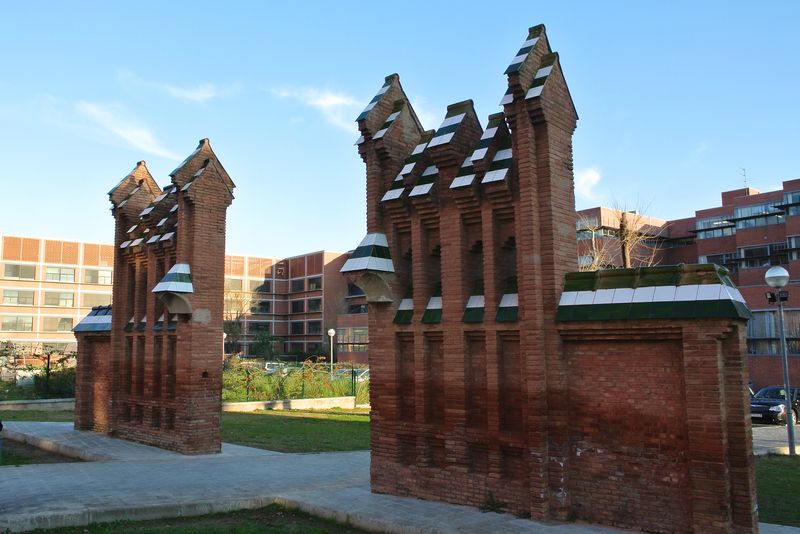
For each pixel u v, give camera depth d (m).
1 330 74.50
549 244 10.21
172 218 18.33
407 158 12.76
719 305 8.62
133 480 13.17
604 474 9.64
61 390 32.97
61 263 79.56
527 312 10.13
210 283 17.39
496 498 10.44
